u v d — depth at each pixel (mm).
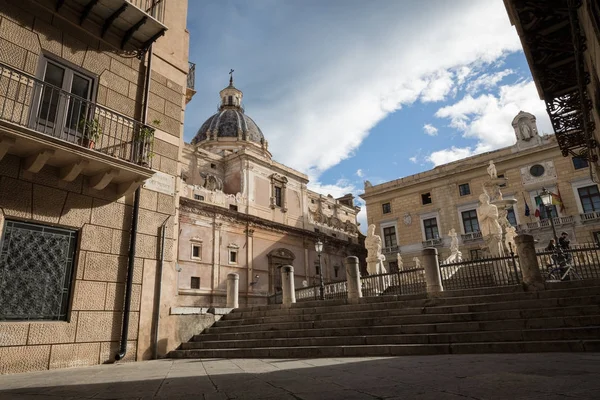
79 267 8289
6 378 5992
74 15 9297
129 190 9102
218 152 48281
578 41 8602
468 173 39375
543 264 13281
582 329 6812
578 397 2859
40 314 7582
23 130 7062
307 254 40344
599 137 11562
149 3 10898
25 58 8273
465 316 8453
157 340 9586
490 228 15938
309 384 4340
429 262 10469
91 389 4590
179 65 11820
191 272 29828
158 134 10672
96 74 9539
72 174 8078
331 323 9883
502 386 3527
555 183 34375
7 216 7430
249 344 9891
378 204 44531
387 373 4902
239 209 36031
